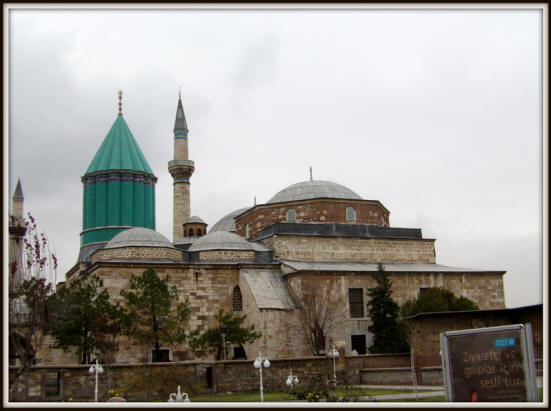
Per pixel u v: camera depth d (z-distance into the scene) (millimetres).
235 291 55281
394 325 52062
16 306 42281
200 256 57031
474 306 51406
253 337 46969
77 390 34281
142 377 35125
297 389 34281
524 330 19125
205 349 46281
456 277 59500
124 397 34562
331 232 62000
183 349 51281
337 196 66750
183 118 84562
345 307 53906
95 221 81125
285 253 59219
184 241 73125
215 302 54219
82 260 79250
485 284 60406
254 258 57719
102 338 45094
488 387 19438
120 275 51562
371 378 40688
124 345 49219
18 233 43562
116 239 56375
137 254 54625
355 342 53875
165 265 53250
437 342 37125
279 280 55750
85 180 83812
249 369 37594
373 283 55906
